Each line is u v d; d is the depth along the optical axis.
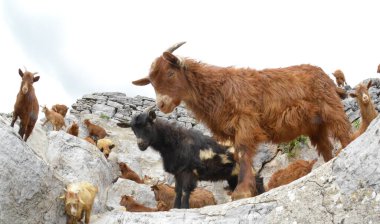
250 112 2.76
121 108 6.38
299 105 2.81
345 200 2.26
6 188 2.52
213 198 3.84
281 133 2.82
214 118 2.81
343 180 2.32
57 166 3.53
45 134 3.98
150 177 5.00
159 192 3.93
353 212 2.21
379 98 4.61
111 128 5.99
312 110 2.83
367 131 2.37
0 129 2.65
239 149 2.73
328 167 2.43
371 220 2.14
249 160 2.72
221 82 2.82
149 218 2.68
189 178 3.45
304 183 2.45
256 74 2.87
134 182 4.27
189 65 2.84
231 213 2.53
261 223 2.42
